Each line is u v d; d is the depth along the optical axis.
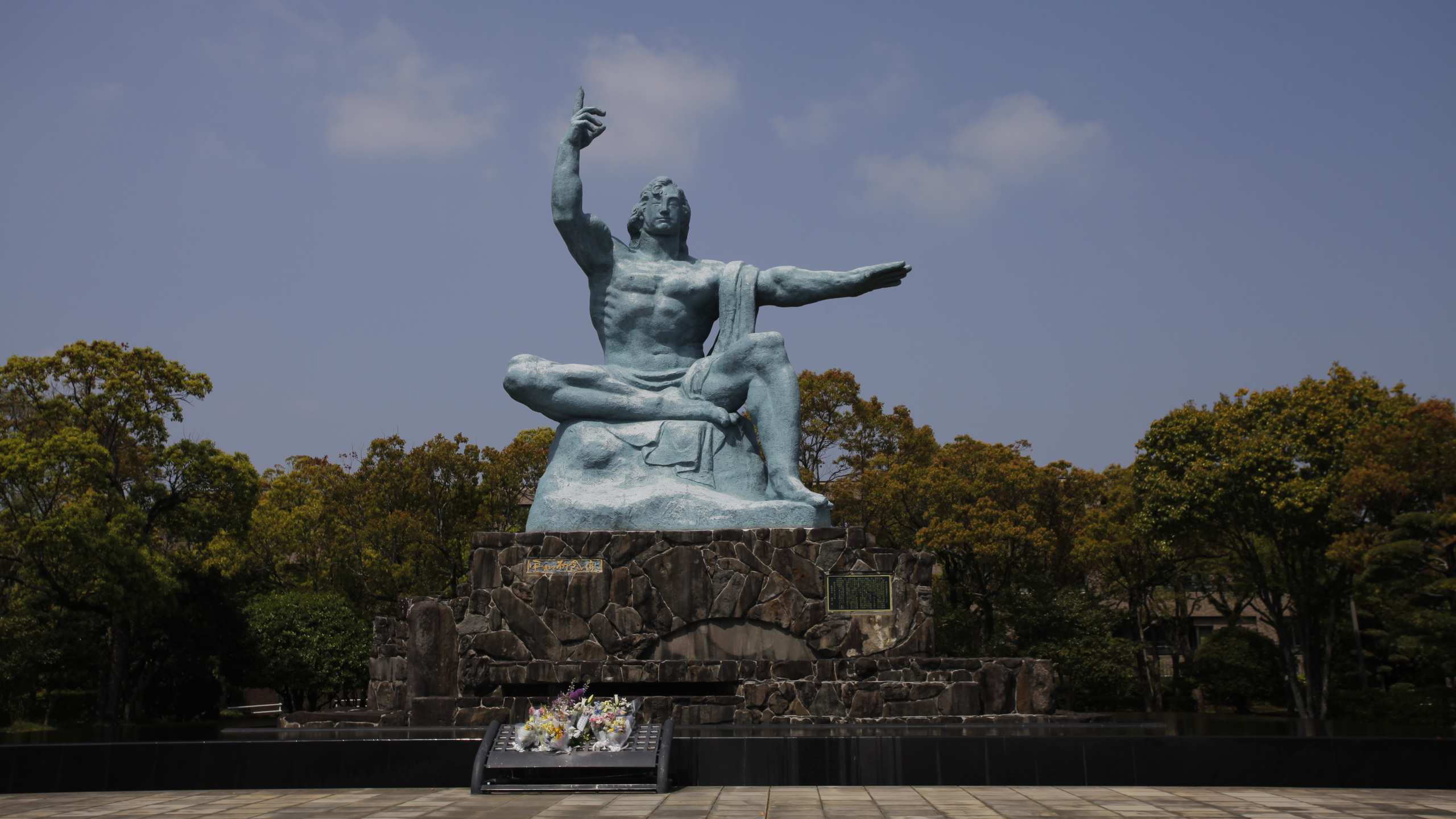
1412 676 36.62
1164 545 31.56
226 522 32.31
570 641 14.91
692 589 15.01
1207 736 11.32
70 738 12.86
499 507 35.03
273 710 44.41
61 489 28.31
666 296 17.62
